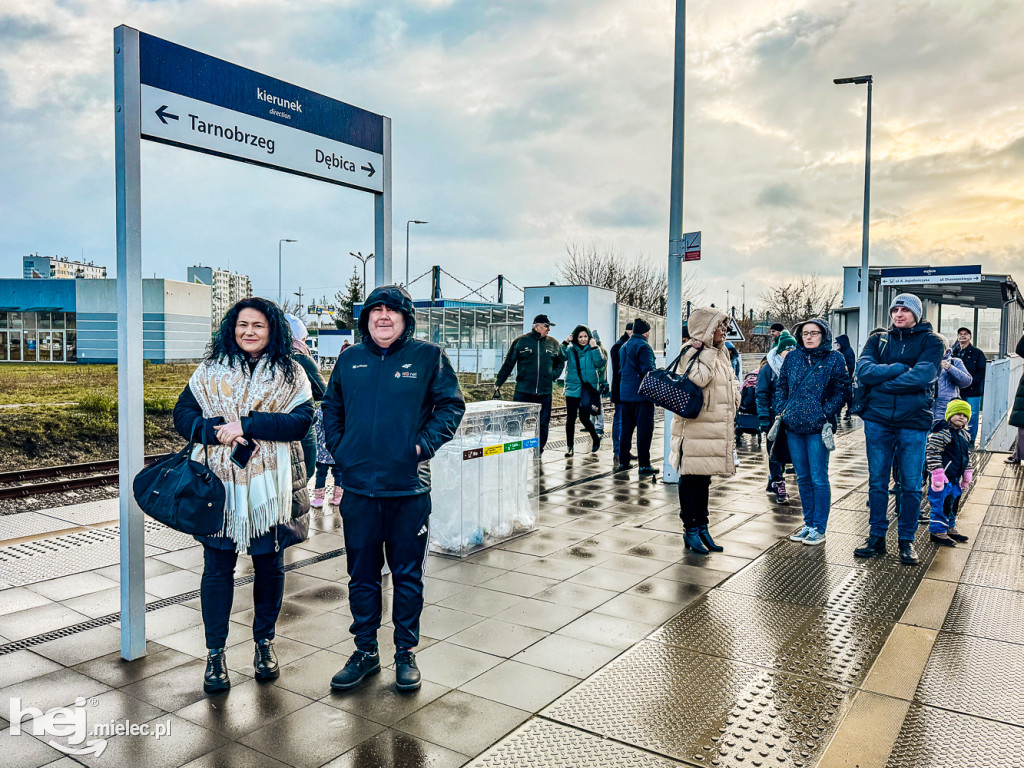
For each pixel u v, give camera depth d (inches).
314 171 193.9
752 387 471.8
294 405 145.6
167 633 169.0
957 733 125.3
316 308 2321.6
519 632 168.9
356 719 129.7
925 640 164.6
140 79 149.2
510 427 250.2
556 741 122.4
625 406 389.1
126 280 148.3
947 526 246.1
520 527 253.1
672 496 318.3
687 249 353.7
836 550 236.5
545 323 386.0
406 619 145.7
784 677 146.1
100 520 272.8
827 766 115.3
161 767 114.7
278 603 149.3
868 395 230.7
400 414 144.0
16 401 682.8
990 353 1114.7
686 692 139.7
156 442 534.0
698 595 193.5
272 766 115.0
